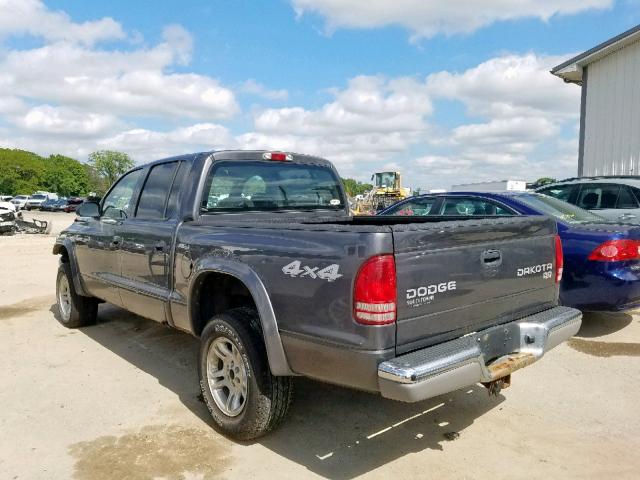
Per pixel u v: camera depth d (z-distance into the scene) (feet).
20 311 24.29
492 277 10.68
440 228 9.62
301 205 16.25
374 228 9.06
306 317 9.86
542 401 13.67
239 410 11.49
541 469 10.43
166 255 13.99
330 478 10.18
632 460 10.73
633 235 17.70
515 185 82.89
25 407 13.48
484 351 10.44
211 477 10.25
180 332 20.35
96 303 21.03
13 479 10.18
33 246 52.65
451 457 10.93
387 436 11.91
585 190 28.99
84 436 11.93
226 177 14.37
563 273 18.44
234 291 12.94
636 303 18.01
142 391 14.55
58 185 392.27
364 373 9.03
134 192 16.61
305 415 13.03
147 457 10.99
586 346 17.90
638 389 14.34
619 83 42.98
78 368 16.40
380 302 8.82
